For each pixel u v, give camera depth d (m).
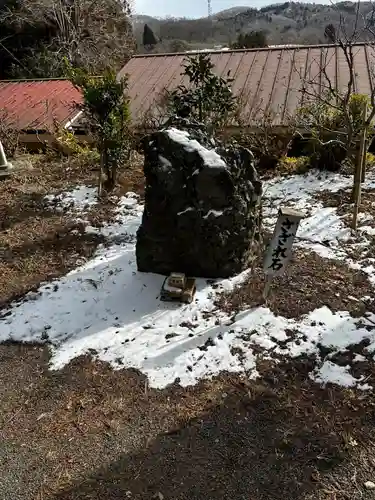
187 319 3.62
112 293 3.97
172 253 3.96
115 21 18.20
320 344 3.29
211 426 2.79
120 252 4.57
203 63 5.78
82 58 15.23
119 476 2.55
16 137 7.91
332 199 5.35
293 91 7.68
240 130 6.62
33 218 5.47
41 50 15.79
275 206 5.35
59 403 3.04
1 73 15.98
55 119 8.15
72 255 4.63
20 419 2.96
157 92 8.31
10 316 3.84
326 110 6.11
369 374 3.05
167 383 3.10
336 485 2.43
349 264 4.13
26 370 3.32
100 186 5.83
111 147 5.77
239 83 8.26
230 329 3.48
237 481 2.48
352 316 3.52
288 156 7.04
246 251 4.07
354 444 2.62
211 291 3.88
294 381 3.05
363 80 7.61
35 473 2.62
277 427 2.76
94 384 3.15
